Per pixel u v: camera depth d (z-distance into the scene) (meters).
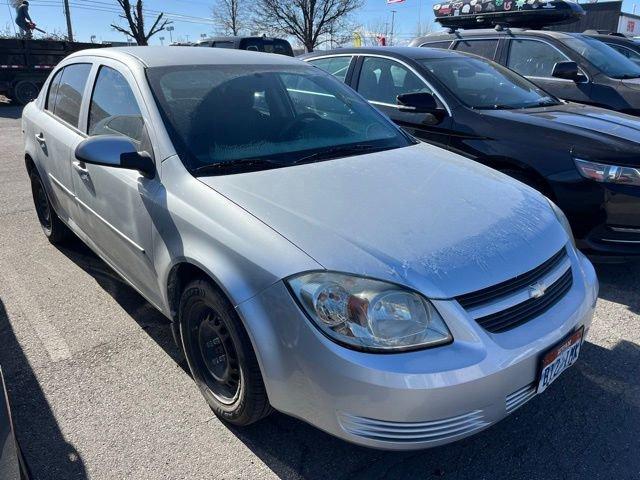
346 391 1.86
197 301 2.38
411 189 2.51
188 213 2.36
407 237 2.10
